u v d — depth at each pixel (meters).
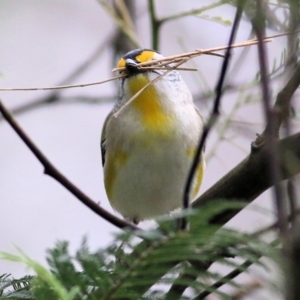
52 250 3.71
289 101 4.53
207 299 5.36
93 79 17.53
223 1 4.23
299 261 3.13
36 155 4.96
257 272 4.55
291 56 4.66
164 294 4.13
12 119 4.83
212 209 3.37
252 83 8.95
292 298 3.11
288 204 3.56
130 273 3.58
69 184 5.00
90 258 3.64
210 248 3.50
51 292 3.87
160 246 3.43
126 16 12.51
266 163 6.30
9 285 4.88
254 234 3.98
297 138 5.23
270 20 4.40
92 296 3.76
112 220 4.98
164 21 11.74
